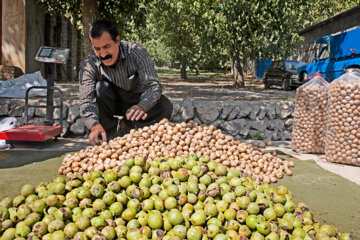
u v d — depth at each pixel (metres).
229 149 3.58
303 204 2.58
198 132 3.73
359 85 4.08
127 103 4.20
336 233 2.24
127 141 3.54
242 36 12.96
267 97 9.84
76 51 17.34
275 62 16.75
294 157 4.62
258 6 11.17
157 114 4.39
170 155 3.30
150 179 2.47
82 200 2.19
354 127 4.14
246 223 2.17
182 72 23.38
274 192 2.72
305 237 2.09
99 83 4.01
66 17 14.98
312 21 20.89
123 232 2.01
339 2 21.25
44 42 12.84
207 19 12.86
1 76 9.34
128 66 3.76
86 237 1.92
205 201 2.34
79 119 5.85
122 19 11.01
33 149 4.59
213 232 2.04
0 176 3.17
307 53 18.84
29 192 2.29
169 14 18.45
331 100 4.31
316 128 4.86
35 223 2.02
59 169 3.33
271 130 6.54
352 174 3.79
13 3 9.54
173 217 2.08
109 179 2.45
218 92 11.80
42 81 7.80
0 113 5.95
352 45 11.44
